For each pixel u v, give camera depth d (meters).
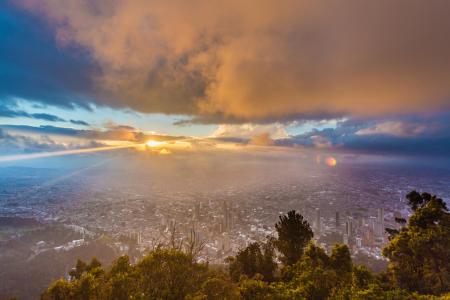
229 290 5.80
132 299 5.28
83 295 5.44
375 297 5.96
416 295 6.00
